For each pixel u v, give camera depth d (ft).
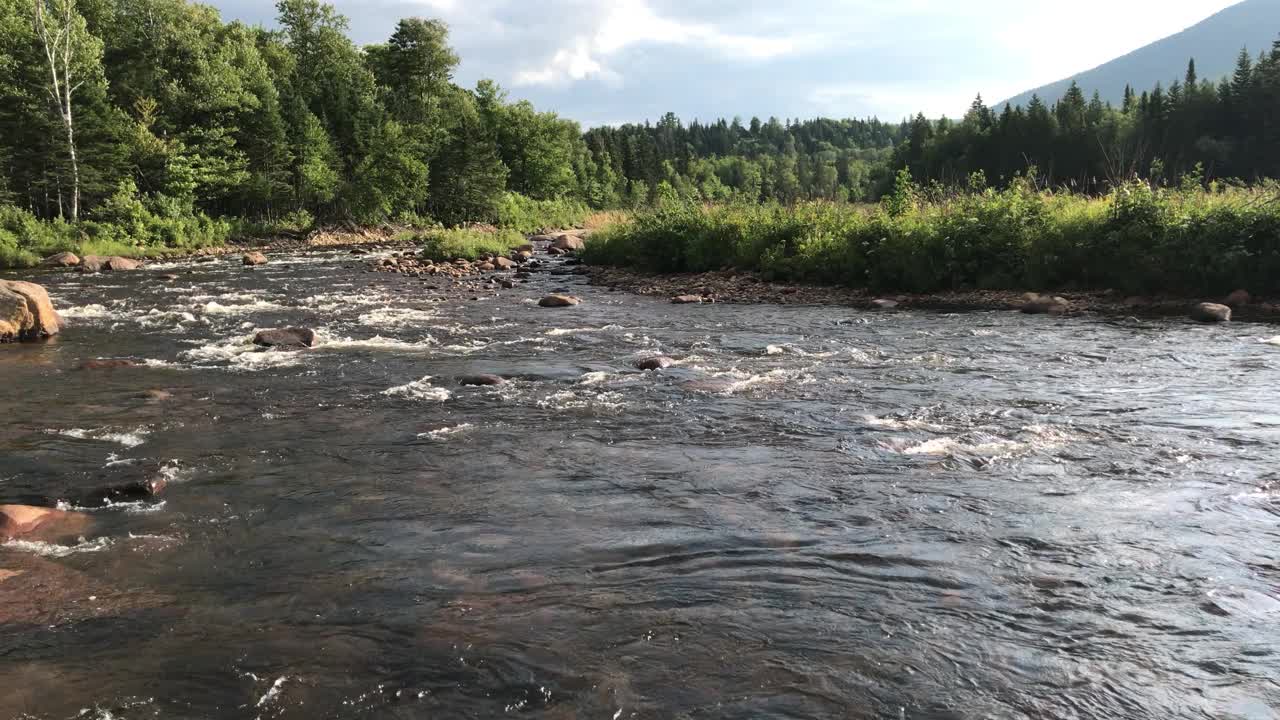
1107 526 16.67
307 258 121.29
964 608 13.28
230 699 10.94
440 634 12.71
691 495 19.24
